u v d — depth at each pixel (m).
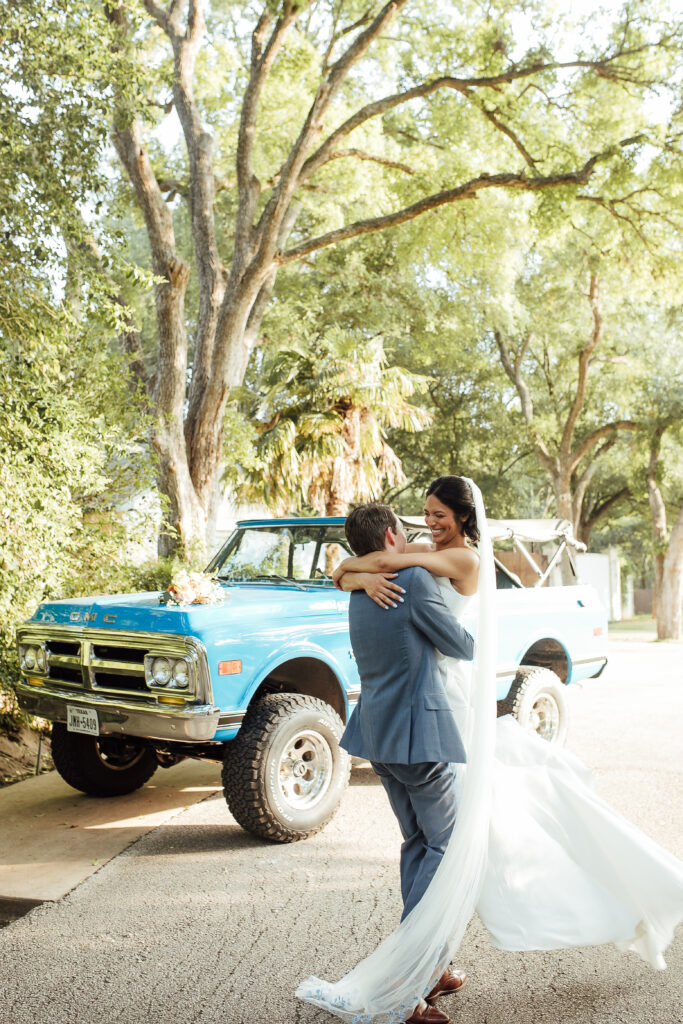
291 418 16.17
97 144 8.31
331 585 6.20
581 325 26.09
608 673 13.75
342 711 5.63
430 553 3.21
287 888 4.32
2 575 7.21
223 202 21.66
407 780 3.05
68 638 5.36
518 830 3.11
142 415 9.97
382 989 2.89
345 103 17.27
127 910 4.05
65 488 7.90
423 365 27.94
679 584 23.55
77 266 8.23
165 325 12.16
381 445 17.08
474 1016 3.08
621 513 36.41
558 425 29.78
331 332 16.30
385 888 4.32
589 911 3.03
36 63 7.91
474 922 3.99
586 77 14.86
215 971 3.42
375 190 19.30
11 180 7.72
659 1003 3.16
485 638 3.10
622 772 6.61
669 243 16.66
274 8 13.20
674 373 24.48
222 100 16.77
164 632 4.83
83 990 3.28
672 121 14.88
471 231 18.05
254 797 4.87
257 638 5.01
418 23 15.12
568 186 15.08
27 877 4.48
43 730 7.68
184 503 12.28
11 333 7.67
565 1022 3.02
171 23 13.59
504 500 31.56
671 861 3.00
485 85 14.76
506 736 3.31
